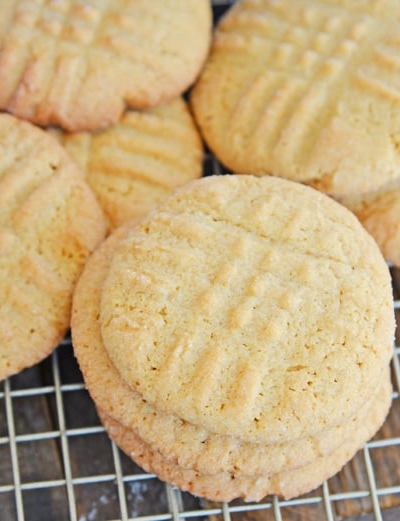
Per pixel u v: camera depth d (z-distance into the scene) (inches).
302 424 13.1
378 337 13.5
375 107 14.8
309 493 14.9
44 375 15.4
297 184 14.4
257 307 13.5
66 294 14.4
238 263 13.7
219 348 13.3
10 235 14.3
